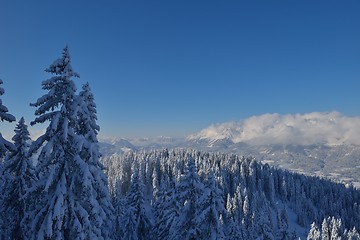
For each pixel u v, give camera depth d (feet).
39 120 50.75
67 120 50.80
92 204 50.26
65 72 51.13
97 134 66.80
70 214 51.21
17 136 75.66
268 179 551.59
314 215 512.63
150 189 423.64
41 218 50.98
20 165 75.46
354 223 511.81
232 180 488.85
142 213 122.83
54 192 50.96
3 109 56.85
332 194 632.38
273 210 492.95
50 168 53.11
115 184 352.49
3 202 74.59
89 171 49.96
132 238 119.03
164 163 474.08
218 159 606.55
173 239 79.92
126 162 500.33
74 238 50.78
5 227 73.41
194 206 79.71
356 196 642.63
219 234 73.82
